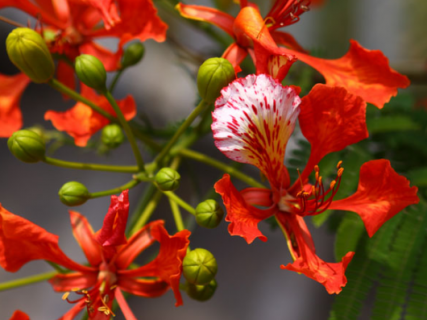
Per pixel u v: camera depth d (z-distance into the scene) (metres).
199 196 0.74
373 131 0.69
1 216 0.59
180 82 1.29
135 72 1.30
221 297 1.18
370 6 1.10
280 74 0.60
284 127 0.60
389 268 0.63
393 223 0.64
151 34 0.64
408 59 1.03
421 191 0.66
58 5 0.67
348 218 0.64
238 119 0.59
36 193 1.20
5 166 1.23
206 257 0.60
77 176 1.22
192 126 0.72
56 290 0.63
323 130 0.61
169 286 0.63
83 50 0.67
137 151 0.63
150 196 0.69
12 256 0.61
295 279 1.20
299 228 0.62
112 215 0.59
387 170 0.60
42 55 0.61
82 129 0.65
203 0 0.88
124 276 0.63
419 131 0.70
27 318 0.60
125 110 0.65
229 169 0.66
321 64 0.62
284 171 0.63
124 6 0.63
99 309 0.62
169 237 0.59
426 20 1.03
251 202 0.62
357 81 0.61
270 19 0.63
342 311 0.62
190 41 1.11
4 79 0.68
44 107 1.24
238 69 0.61
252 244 1.23
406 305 0.62
